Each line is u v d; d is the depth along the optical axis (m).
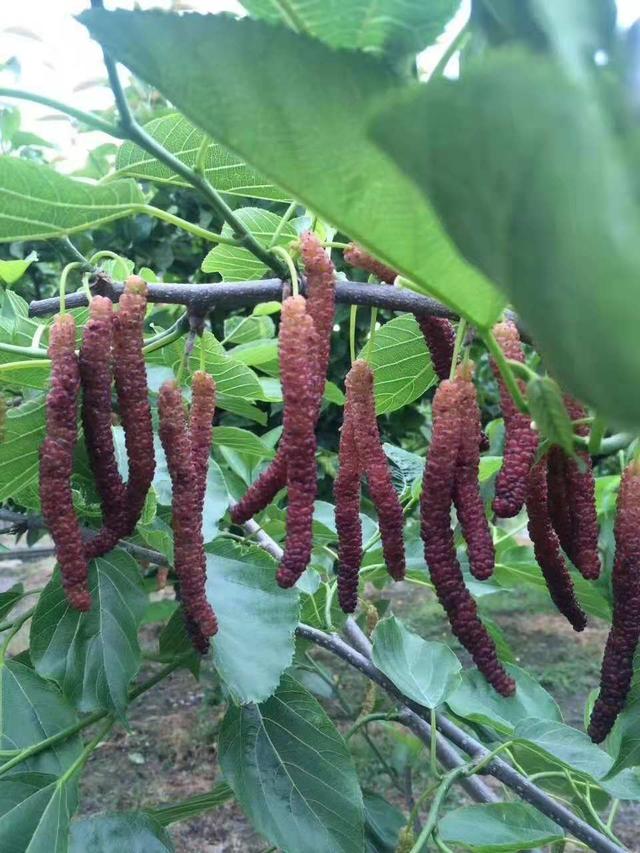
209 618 0.20
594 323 0.08
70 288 0.66
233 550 0.27
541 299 0.09
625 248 0.08
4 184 0.17
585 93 0.08
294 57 0.11
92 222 0.19
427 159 0.09
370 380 0.19
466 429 0.18
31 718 0.26
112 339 0.19
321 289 0.18
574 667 0.82
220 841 0.58
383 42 0.15
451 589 0.18
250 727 0.27
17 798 0.24
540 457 0.17
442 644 0.30
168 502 0.29
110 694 0.24
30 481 0.24
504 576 0.40
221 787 0.33
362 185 0.12
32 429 0.22
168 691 0.79
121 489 0.20
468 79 0.08
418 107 0.08
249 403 0.41
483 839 0.25
